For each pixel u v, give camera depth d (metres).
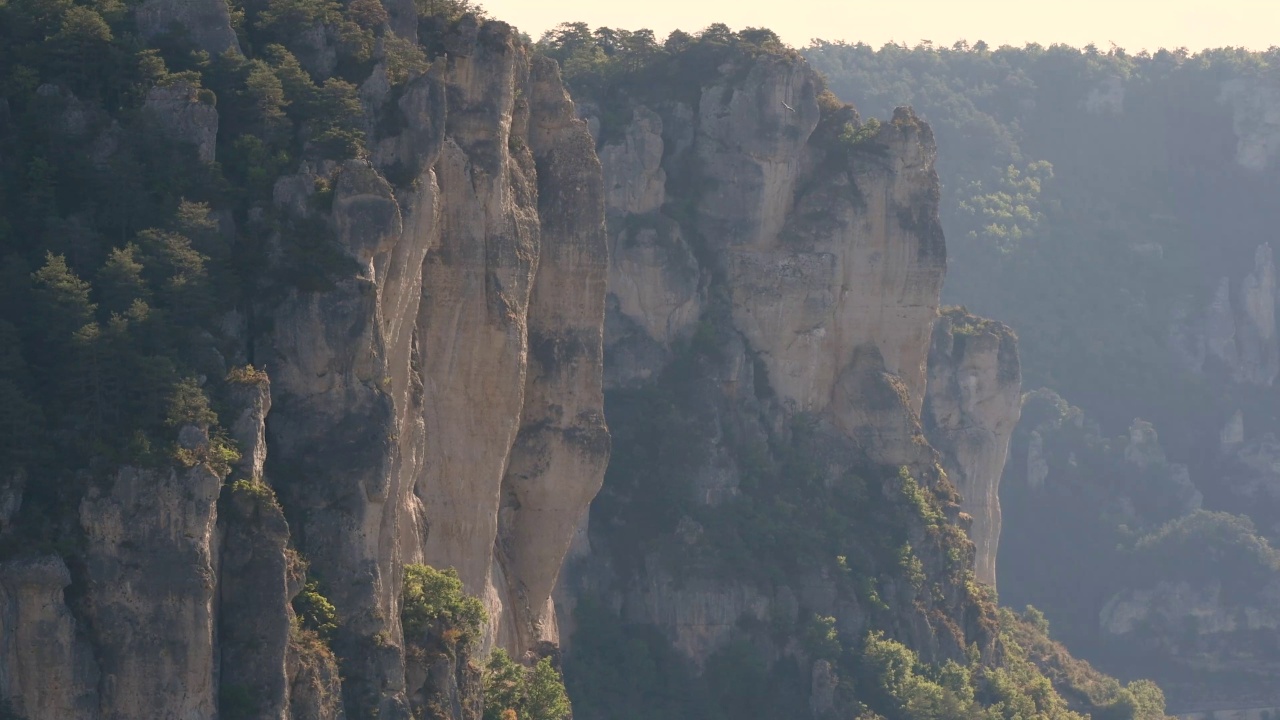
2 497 155.25
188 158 177.00
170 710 156.12
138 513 156.12
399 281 183.38
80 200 174.00
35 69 178.75
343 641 171.38
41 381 162.38
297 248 174.88
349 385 174.38
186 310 168.62
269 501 162.50
